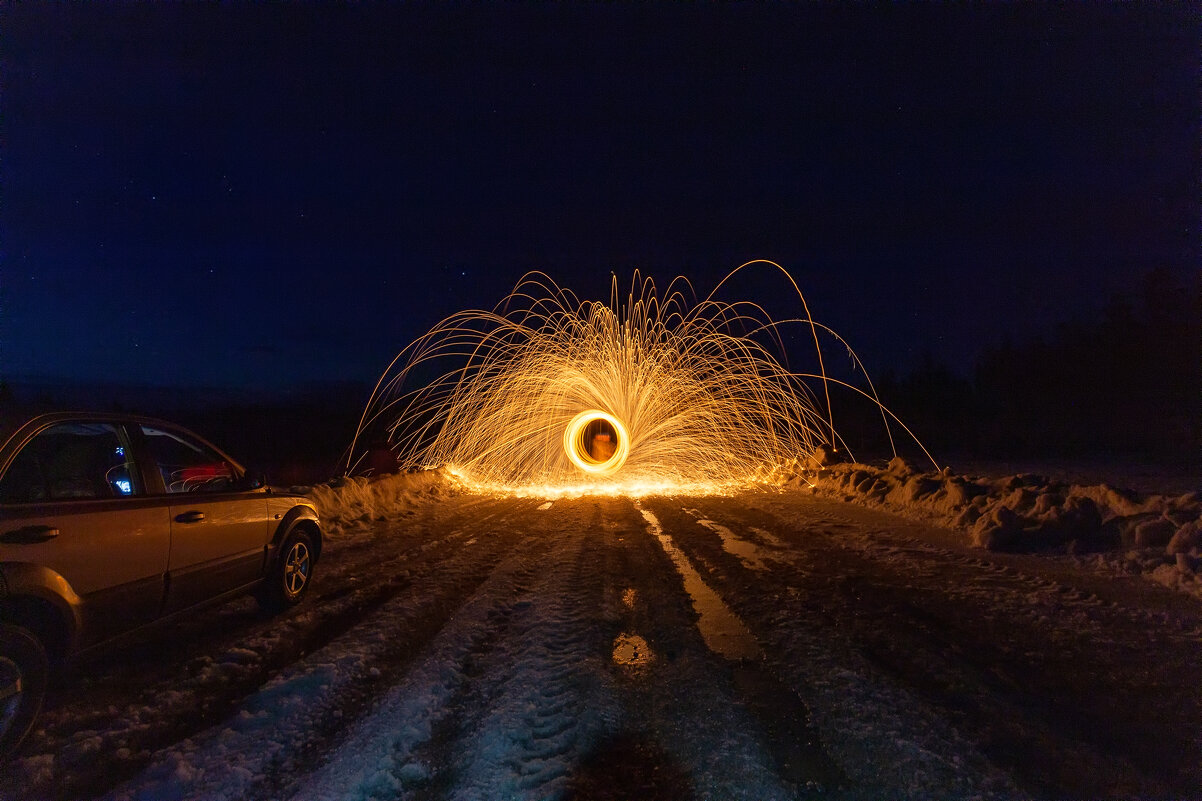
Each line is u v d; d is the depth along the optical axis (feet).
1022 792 10.65
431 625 19.79
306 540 23.02
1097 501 29.99
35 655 12.82
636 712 13.67
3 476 13.43
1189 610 19.27
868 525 35.06
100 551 14.62
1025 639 17.42
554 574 25.81
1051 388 107.55
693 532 34.83
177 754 12.39
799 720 13.20
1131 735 12.38
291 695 14.88
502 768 11.66
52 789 11.37
